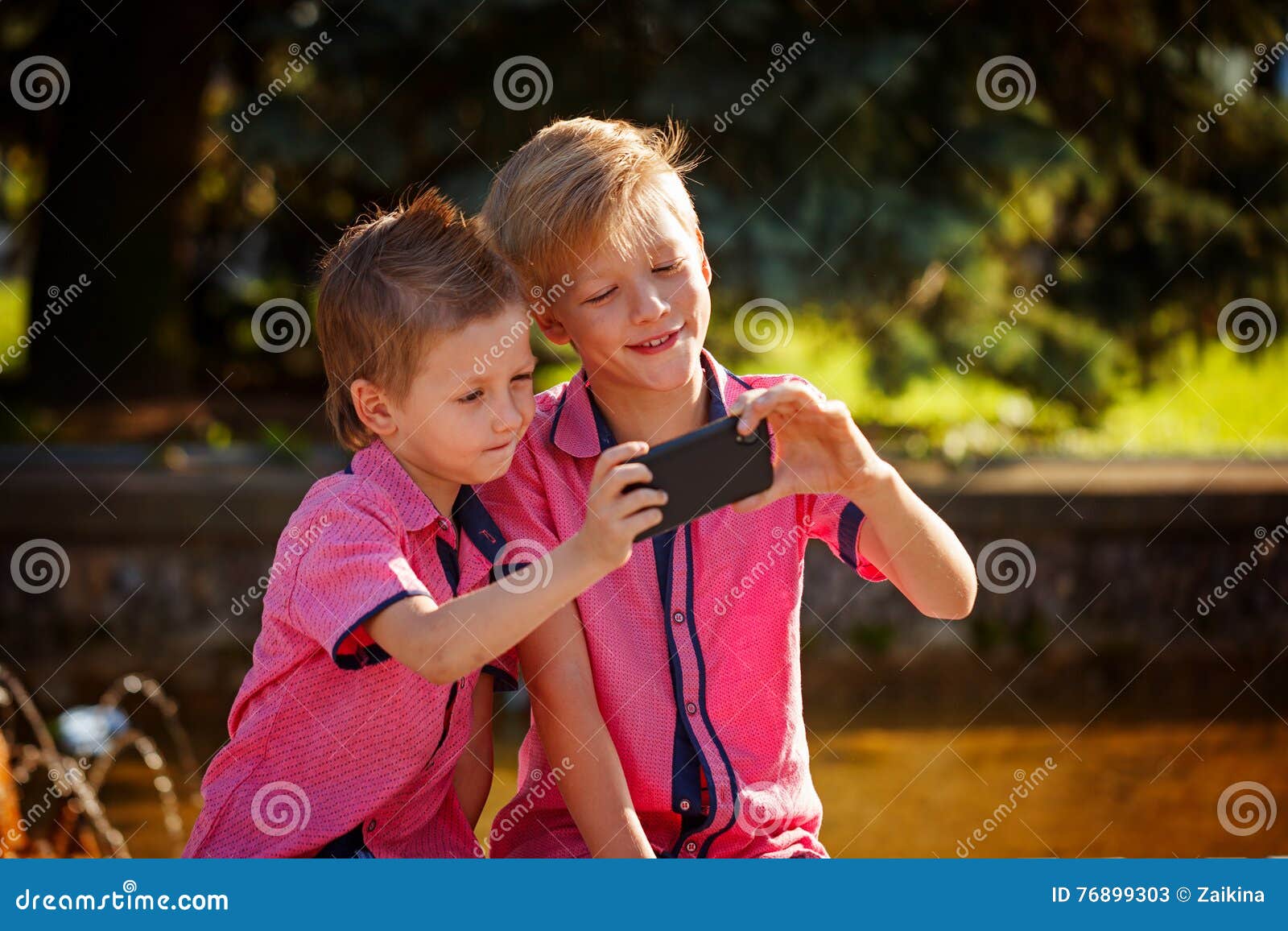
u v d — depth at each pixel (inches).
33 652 288.0
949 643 312.7
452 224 78.0
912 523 79.0
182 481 297.0
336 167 349.7
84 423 367.9
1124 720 266.4
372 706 74.2
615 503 64.2
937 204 332.5
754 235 313.9
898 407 407.2
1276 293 414.9
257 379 488.7
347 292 76.8
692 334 82.6
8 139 446.6
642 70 327.6
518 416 76.3
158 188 398.6
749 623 82.0
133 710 259.9
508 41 325.7
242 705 79.0
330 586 71.0
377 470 76.8
